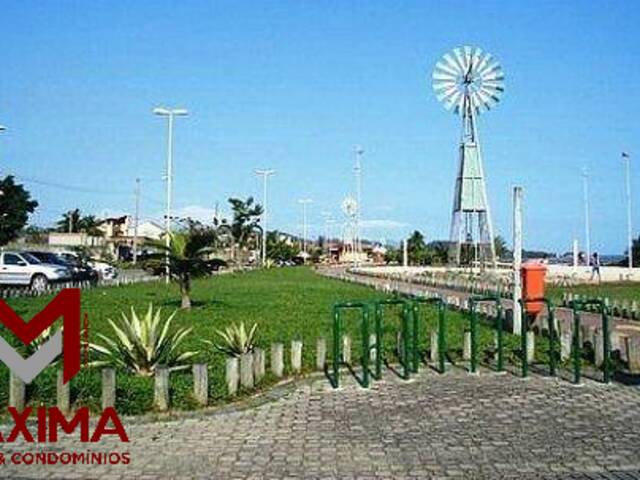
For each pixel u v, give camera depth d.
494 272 53.94
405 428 9.88
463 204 55.22
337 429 9.82
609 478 7.83
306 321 23.41
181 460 8.41
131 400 10.83
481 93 53.50
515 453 8.72
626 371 14.41
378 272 75.94
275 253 113.81
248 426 9.94
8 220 64.81
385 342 17.84
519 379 13.59
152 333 12.98
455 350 16.94
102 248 90.19
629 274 62.84
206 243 27.33
